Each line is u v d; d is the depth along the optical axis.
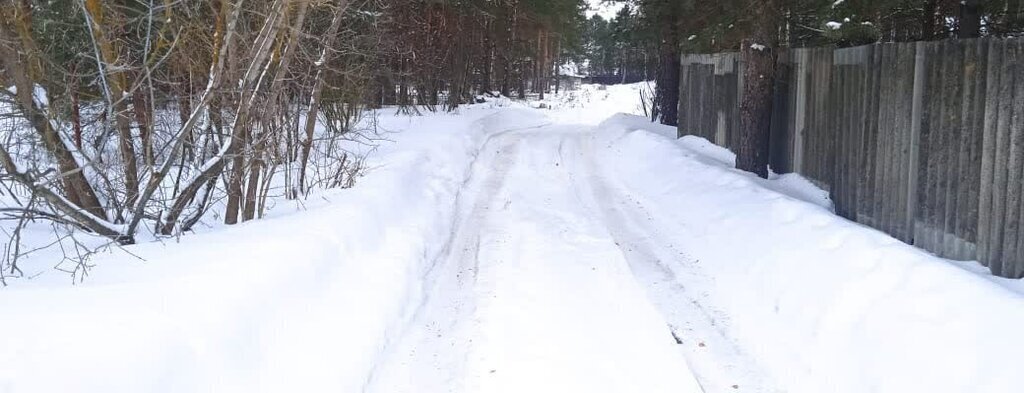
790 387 4.89
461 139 17.67
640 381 4.93
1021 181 5.41
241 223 7.23
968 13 10.47
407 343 5.64
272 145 8.18
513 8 33.56
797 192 9.86
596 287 6.89
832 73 9.21
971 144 5.99
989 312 4.46
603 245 8.54
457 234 9.24
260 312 4.75
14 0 5.60
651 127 20.19
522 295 6.66
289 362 4.64
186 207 7.40
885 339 4.88
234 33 6.45
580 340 5.60
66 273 5.14
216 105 7.16
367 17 13.40
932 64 6.58
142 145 6.91
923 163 6.76
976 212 5.95
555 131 23.44
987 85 5.74
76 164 6.07
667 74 21.41
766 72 11.16
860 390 4.67
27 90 5.61
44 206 6.76
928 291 5.01
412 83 25.09
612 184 12.98
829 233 6.68
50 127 5.83
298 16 7.27
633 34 21.03
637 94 54.22
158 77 7.14
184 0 6.29
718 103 14.84
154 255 5.59
